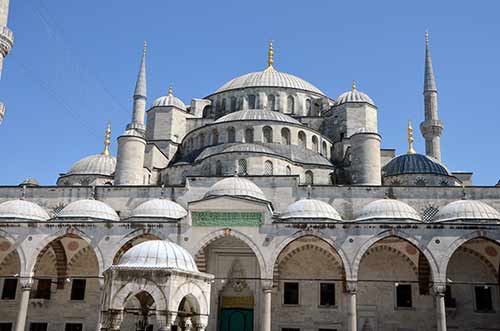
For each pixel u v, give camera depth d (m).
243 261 43.03
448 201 44.88
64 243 45.66
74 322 44.78
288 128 53.28
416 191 45.22
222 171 47.56
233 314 42.50
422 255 42.28
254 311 41.94
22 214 42.19
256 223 39.47
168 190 46.59
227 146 50.75
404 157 51.94
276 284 43.56
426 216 44.50
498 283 42.31
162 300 20.34
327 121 60.97
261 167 47.34
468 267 43.16
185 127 62.59
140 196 46.84
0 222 40.91
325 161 51.94
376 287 43.31
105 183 55.97
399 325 42.50
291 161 49.22
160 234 39.91
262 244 39.00
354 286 37.88
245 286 42.75
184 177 50.94
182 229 39.88
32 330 44.88
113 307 20.44
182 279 21.12
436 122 62.22
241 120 53.03
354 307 37.66
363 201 45.22
